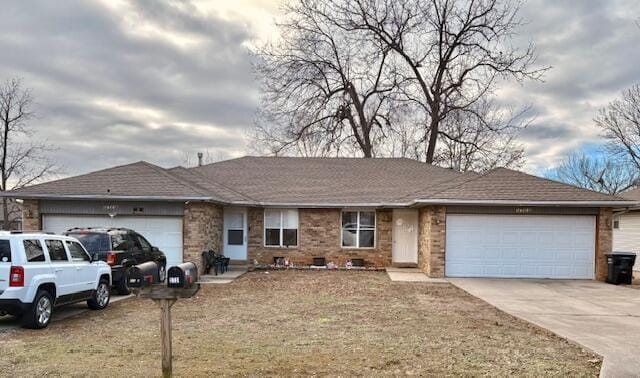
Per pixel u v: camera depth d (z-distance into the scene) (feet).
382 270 66.23
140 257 47.21
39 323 29.73
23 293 28.71
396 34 113.80
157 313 35.70
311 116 116.67
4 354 23.61
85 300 36.09
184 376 20.22
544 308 38.47
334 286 50.78
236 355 23.79
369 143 118.52
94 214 58.08
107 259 42.37
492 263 57.88
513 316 35.01
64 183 58.95
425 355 24.14
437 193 57.82
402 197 69.31
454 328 30.78
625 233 75.36
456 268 58.08
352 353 24.41
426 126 115.65
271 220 71.10
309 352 24.53
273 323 32.09
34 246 30.45
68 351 24.26
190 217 57.52
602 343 26.73
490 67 109.40
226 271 63.26
